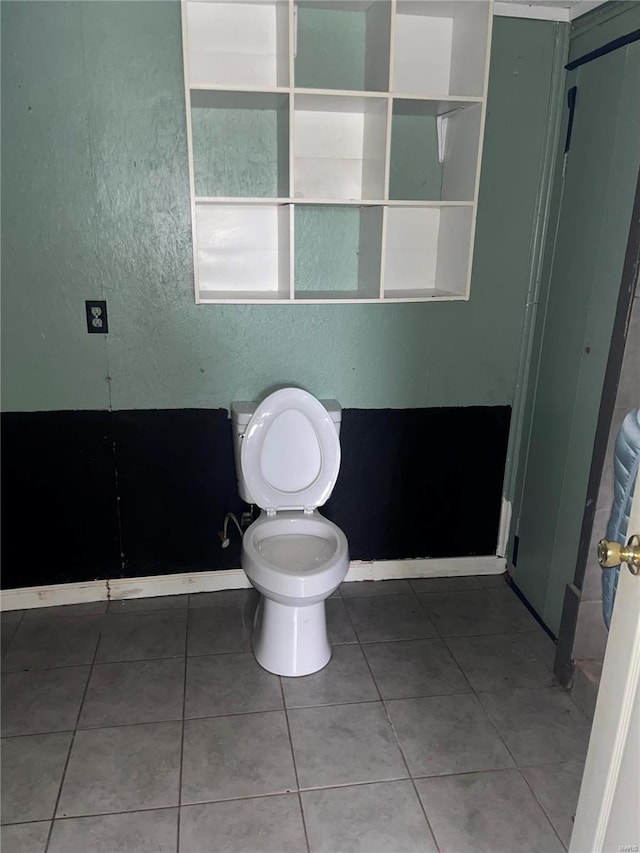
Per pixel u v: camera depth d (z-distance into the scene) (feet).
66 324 7.16
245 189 7.23
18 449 7.48
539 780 5.70
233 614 7.99
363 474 8.36
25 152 6.57
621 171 6.16
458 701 6.61
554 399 7.55
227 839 5.11
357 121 7.30
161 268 7.16
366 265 7.48
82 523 7.89
